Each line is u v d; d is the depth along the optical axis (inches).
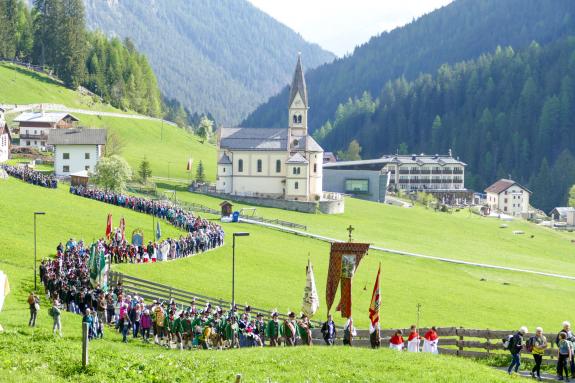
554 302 3969.0
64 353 1509.6
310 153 7249.0
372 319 1854.1
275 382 1401.3
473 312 3452.3
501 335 1974.7
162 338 2082.9
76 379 1323.8
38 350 1528.1
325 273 3900.1
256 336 1991.9
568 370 1752.0
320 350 1733.5
